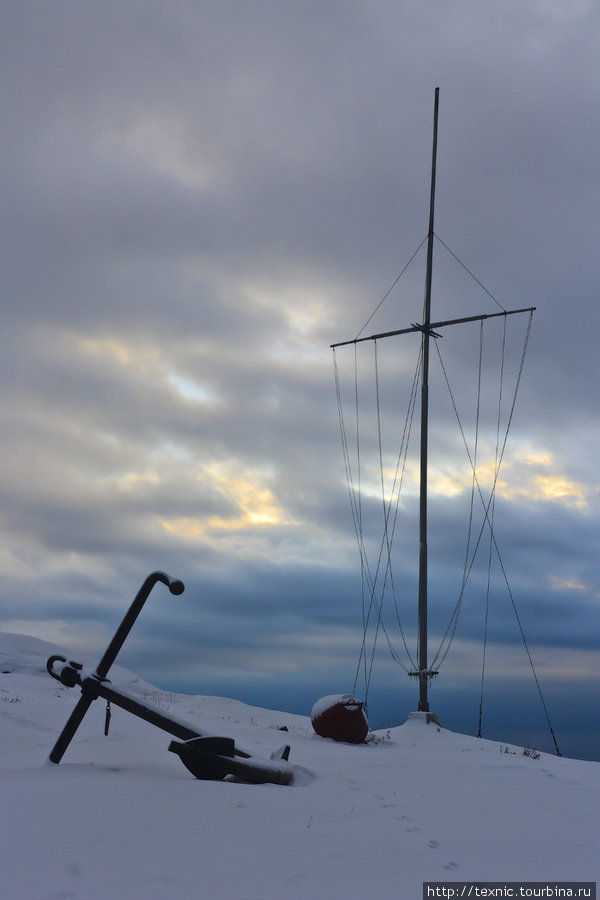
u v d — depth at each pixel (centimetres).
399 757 1581
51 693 2017
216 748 1011
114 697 1091
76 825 709
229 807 827
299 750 1620
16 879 550
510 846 723
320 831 748
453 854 683
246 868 605
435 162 2911
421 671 2392
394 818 841
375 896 551
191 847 657
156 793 862
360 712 1927
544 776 1339
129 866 593
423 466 2622
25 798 810
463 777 1258
